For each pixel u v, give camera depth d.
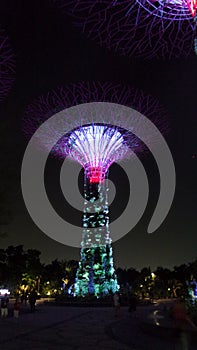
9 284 76.12
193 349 10.54
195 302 16.69
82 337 15.22
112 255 37.84
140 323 16.77
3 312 26.06
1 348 11.95
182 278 90.62
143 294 85.50
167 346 12.45
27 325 19.98
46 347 12.34
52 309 34.84
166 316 18.52
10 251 70.06
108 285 37.47
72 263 89.19
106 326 19.75
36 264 80.56
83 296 38.41
